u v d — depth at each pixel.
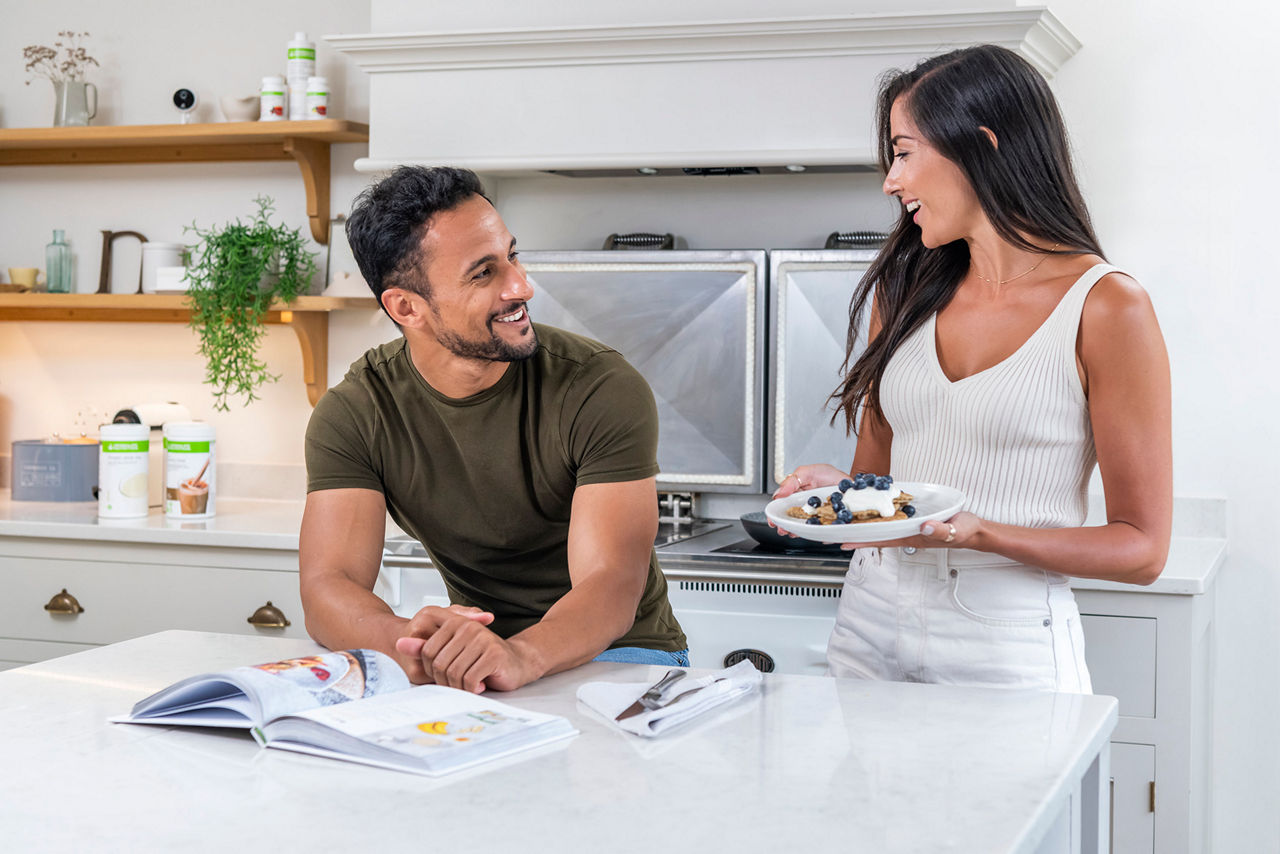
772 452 2.65
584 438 1.52
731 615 2.32
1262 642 2.56
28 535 2.71
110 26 3.23
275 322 3.09
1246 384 2.55
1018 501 1.51
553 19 2.68
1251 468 2.56
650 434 1.53
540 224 2.95
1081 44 2.60
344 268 3.01
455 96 2.68
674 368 2.69
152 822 0.85
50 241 3.31
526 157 2.63
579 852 0.80
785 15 2.56
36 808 0.88
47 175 3.30
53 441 3.12
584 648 1.34
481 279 1.43
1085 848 1.16
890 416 1.64
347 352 3.07
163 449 3.02
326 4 3.09
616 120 2.59
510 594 1.66
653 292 2.69
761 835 0.83
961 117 1.48
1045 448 1.49
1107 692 2.13
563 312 2.74
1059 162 1.50
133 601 2.67
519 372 1.55
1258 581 2.56
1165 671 2.10
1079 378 1.47
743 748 1.04
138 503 2.80
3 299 3.04
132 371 3.25
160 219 3.23
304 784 0.94
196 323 2.98
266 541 2.56
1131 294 1.43
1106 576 1.44
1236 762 2.59
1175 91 2.57
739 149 2.53
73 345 3.29
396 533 2.63
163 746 1.04
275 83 2.96
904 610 1.54
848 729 1.09
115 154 3.21
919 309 1.61
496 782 0.94
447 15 2.73
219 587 2.62
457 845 0.81
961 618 1.51
